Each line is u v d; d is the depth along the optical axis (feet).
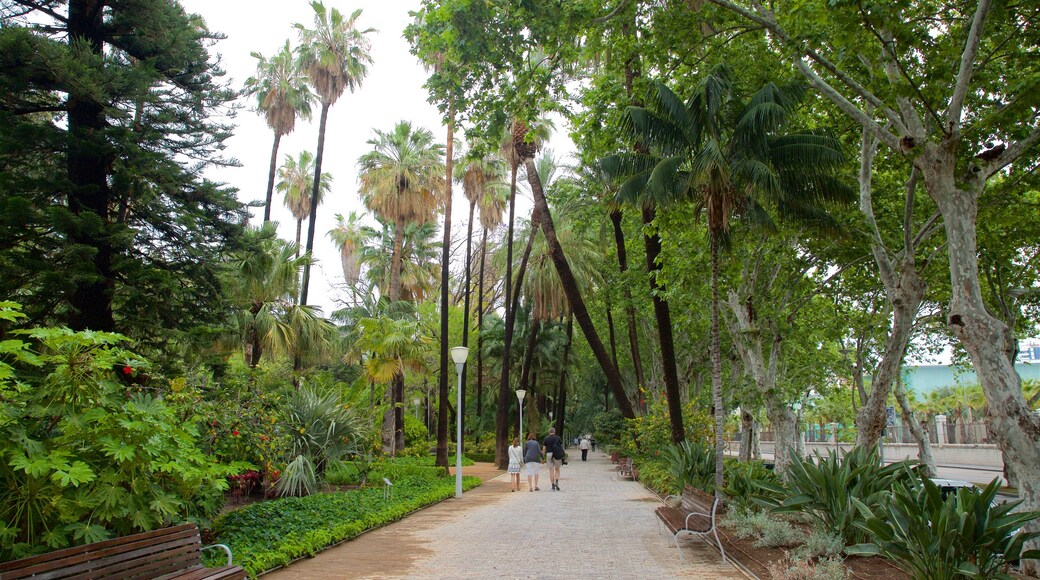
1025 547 24.21
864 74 35.65
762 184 36.40
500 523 39.93
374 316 107.55
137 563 16.76
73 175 46.14
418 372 88.12
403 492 51.26
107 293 43.47
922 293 35.73
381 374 76.89
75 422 18.67
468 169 114.11
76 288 41.09
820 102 45.06
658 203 41.34
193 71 50.52
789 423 54.60
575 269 103.65
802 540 27.78
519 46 35.99
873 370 85.56
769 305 57.62
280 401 48.03
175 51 48.93
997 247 51.11
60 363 19.61
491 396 149.89
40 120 50.49
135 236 46.14
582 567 26.27
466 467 103.24
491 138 39.17
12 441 17.10
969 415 184.24
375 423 62.39
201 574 18.19
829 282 64.69
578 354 156.04
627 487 67.36
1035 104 28.55
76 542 18.45
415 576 24.64
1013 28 33.96
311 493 43.11
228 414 40.14
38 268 40.75
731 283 56.03
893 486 23.97
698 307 64.18
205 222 50.93
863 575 22.59
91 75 41.98
